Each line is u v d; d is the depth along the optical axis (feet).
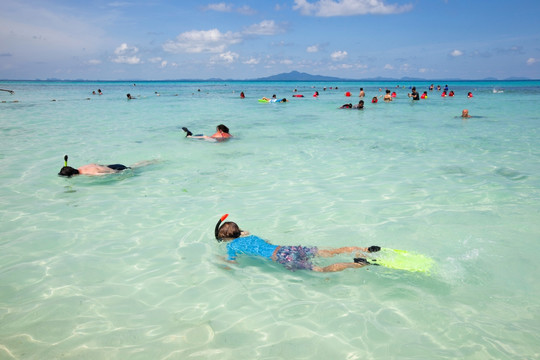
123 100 110.32
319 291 11.58
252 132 44.88
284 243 15.02
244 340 9.34
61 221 17.51
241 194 21.36
